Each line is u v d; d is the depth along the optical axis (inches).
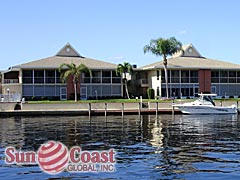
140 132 1152.2
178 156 726.5
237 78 2982.3
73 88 2689.5
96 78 2741.1
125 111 1980.8
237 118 1761.8
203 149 809.5
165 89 2795.3
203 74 2891.2
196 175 578.9
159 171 604.7
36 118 1763.0
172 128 1280.8
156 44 2593.5
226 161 677.3
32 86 2630.4
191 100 2309.3
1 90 3024.1
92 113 1927.9
